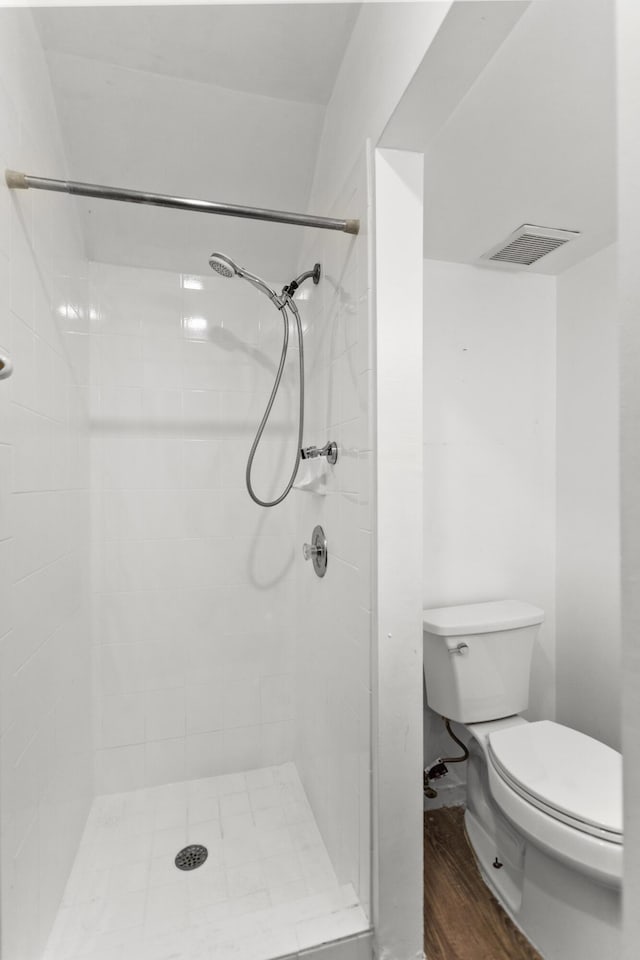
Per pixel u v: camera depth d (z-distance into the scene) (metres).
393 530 1.08
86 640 1.62
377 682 1.08
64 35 1.20
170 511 1.79
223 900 1.27
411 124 1.00
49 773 1.18
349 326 1.25
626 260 0.37
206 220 1.67
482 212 1.57
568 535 1.95
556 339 2.01
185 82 1.35
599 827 1.09
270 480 1.90
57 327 1.31
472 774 1.67
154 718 1.78
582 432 1.89
